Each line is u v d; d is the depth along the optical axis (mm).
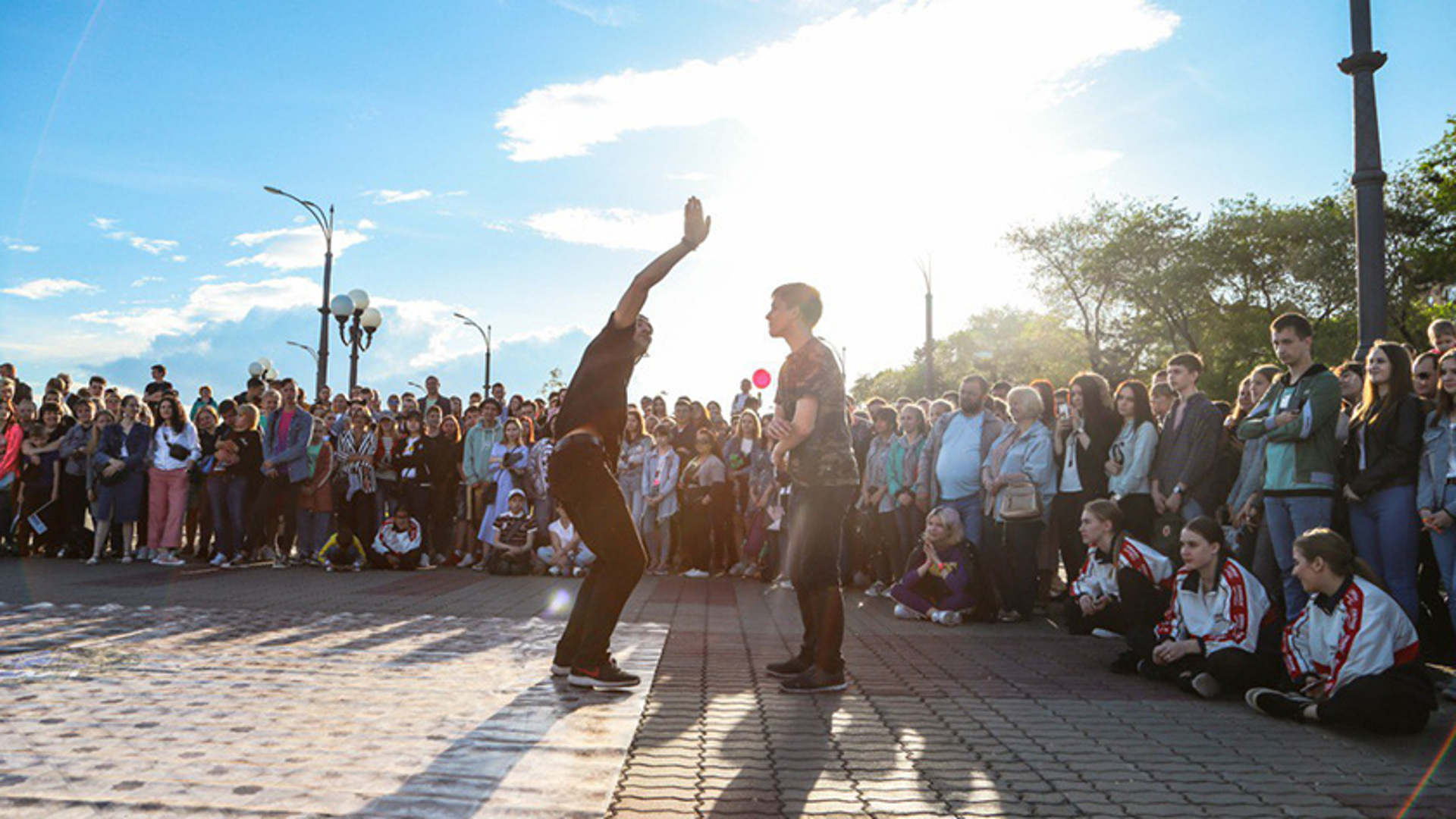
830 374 4852
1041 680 5285
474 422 14078
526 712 4039
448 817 2715
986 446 8672
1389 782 3396
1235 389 37812
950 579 7824
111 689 4352
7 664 4941
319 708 4047
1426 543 6199
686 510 11836
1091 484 8156
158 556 11672
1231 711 4566
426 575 11133
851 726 4035
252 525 11812
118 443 11773
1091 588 6820
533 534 11359
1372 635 4207
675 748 3607
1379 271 8359
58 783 2967
